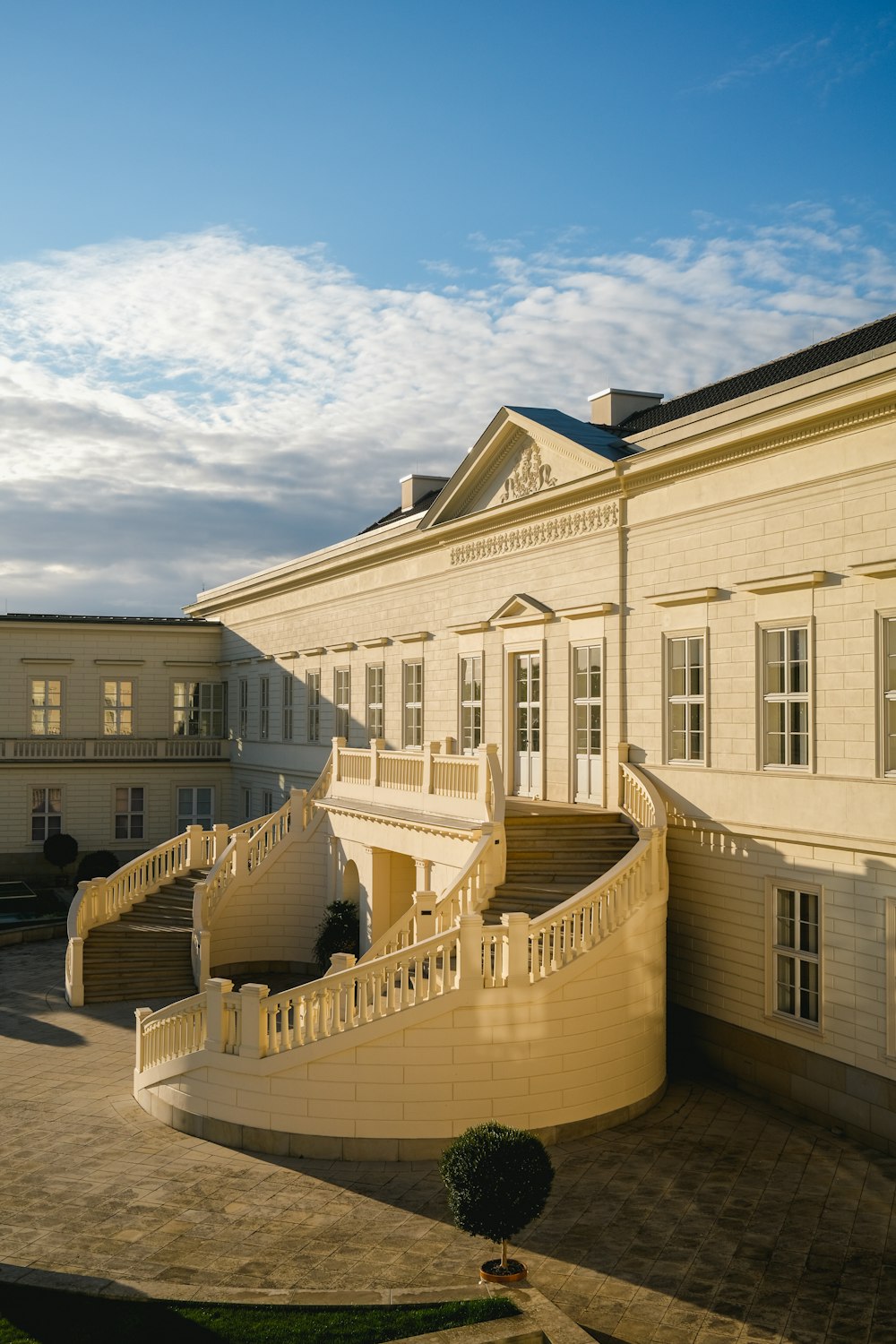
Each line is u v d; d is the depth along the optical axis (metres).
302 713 39.66
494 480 28.25
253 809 44.09
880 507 17.47
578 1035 17.64
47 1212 14.66
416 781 25.58
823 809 18.30
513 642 27.30
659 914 19.62
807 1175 15.95
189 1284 12.61
